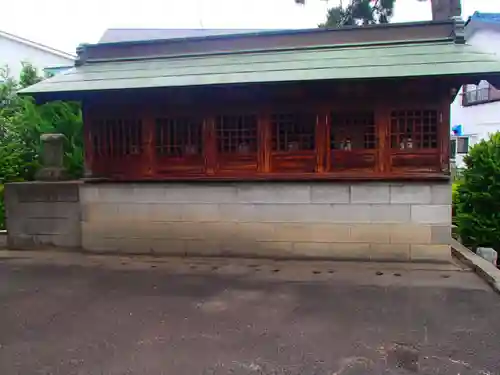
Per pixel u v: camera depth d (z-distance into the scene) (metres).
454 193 9.23
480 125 17.88
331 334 4.16
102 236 7.64
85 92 6.88
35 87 7.08
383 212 6.68
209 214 7.22
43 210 8.08
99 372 3.53
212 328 4.37
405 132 6.65
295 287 5.65
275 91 6.79
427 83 6.40
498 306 4.83
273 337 4.12
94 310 4.96
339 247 6.84
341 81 6.11
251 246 7.12
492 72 5.67
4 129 10.62
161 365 3.62
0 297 5.49
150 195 7.41
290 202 6.95
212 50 7.58
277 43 7.36
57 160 8.80
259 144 7.06
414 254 6.64
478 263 6.31
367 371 3.47
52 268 6.85
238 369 3.53
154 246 7.45
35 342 4.13
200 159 7.29
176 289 5.68
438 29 6.91
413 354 3.73
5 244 8.54
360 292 5.40
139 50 7.85
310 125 6.90
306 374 3.44
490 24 16.95
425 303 4.96
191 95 7.11
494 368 3.48
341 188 6.78
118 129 7.54
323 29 7.18
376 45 6.97
